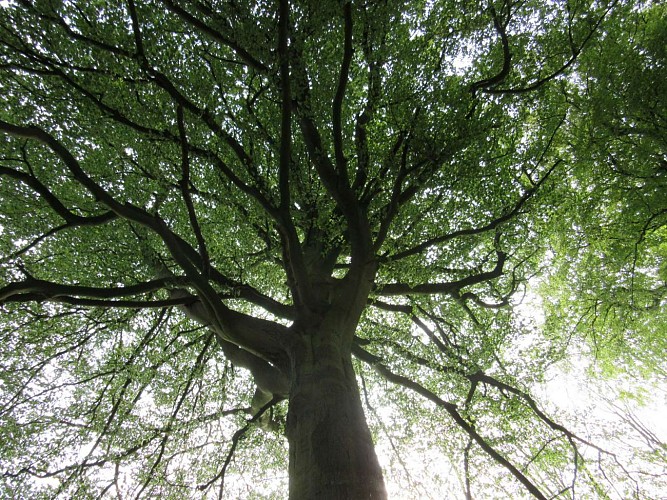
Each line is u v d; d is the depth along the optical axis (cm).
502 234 926
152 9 756
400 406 948
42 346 905
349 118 930
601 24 1125
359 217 637
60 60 685
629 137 1228
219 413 779
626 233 1305
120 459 754
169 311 988
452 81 843
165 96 734
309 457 404
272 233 879
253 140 777
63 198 867
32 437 804
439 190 870
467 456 792
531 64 938
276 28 640
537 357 878
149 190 883
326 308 596
